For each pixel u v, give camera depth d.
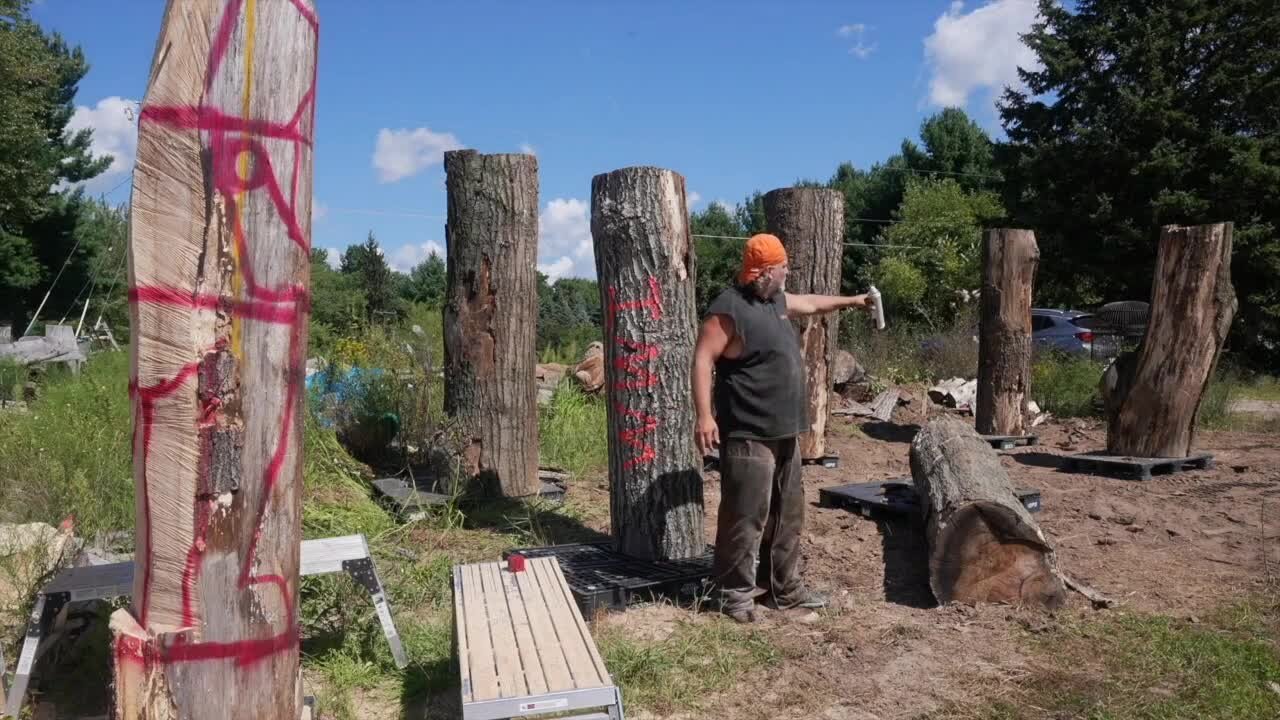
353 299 18.58
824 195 8.23
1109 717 3.54
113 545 5.29
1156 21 24.66
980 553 4.80
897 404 12.31
